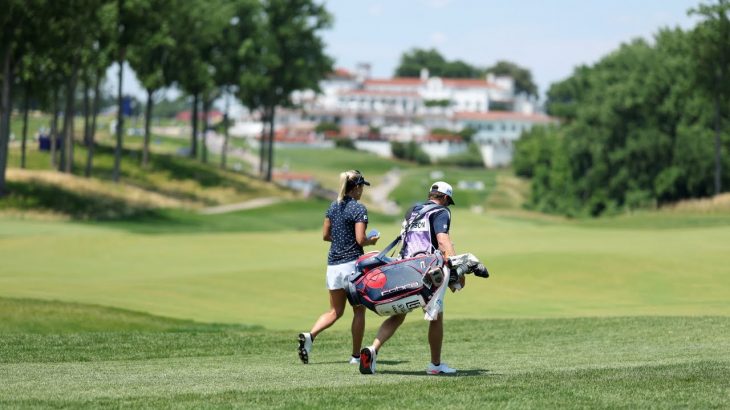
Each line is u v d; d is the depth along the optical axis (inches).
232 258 3321.9
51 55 6451.8
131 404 802.8
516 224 5521.7
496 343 1531.7
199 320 2042.3
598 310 2210.9
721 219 6609.3
